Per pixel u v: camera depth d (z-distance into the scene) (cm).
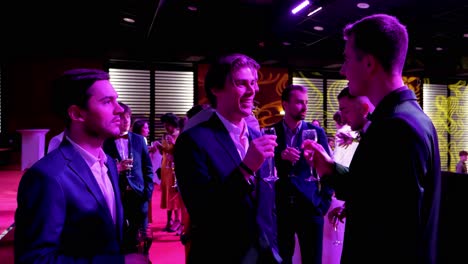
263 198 137
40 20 759
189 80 1009
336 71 1120
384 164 100
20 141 879
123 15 717
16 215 96
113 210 121
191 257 131
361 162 108
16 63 874
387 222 100
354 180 109
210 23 810
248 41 891
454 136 1226
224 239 125
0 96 871
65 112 111
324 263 266
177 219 469
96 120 110
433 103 1206
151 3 621
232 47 905
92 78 110
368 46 110
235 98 133
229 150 131
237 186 116
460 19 676
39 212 94
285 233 245
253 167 117
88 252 102
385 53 108
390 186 99
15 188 648
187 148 129
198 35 871
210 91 141
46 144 888
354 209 109
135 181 327
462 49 964
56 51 866
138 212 332
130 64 967
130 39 862
